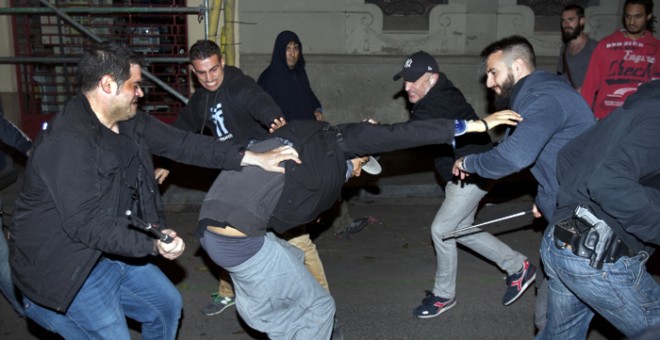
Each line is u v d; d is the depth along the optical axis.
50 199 2.61
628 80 5.72
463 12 8.98
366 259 5.43
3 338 4.10
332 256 5.49
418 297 4.70
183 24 8.73
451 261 4.27
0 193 7.04
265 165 2.84
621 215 2.57
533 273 4.47
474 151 4.00
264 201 2.84
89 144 2.60
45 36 8.80
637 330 2.73
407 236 5.99
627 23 5.64
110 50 2.67
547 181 3.24
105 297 2.85
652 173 2.62
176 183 7.32
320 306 3.05
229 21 8.14
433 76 3.96
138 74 2.74
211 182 7.38
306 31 8.90
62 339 4.08
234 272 2.92
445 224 4.18
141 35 8.68
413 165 7.98
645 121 2.63
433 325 4.27
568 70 6.54
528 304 4.54
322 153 2.86
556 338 3.09
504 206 6.76
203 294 4.78
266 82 5.67
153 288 3.08
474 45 9.09
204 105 4.39
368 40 9.01
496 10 9.01
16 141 3.98
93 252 2.67
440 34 9.05
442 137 2.93
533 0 9.02
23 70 8.94
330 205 3.00
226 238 2.86
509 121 3.07
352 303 4.60
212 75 4.24
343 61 8.93
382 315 4.41
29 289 2.70
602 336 4.04
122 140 2.82
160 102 8.98
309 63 8.92
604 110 5.86
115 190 2.71
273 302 3.00
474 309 4.47
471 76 9.09
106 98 2.68
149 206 2.96
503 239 5.83
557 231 2.83
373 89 9.04
